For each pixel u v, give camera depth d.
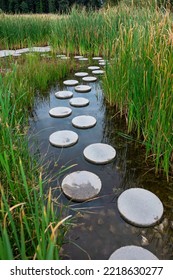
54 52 7.55
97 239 1.53
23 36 8.73
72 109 3.60
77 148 2.57
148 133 2.29
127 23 3.47
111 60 3.67
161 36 2.20
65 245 1.49
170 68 1.93
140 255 1.38
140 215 1.66
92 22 7.25
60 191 1.93
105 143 2.68
